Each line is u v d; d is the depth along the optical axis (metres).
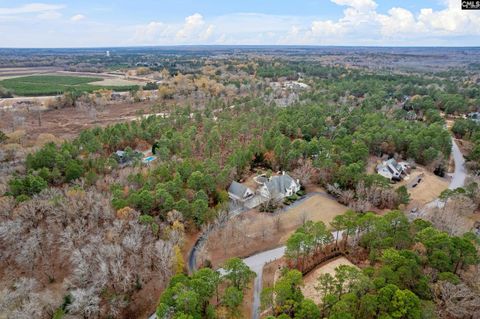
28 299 44.88
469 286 42.31
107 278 47.06
